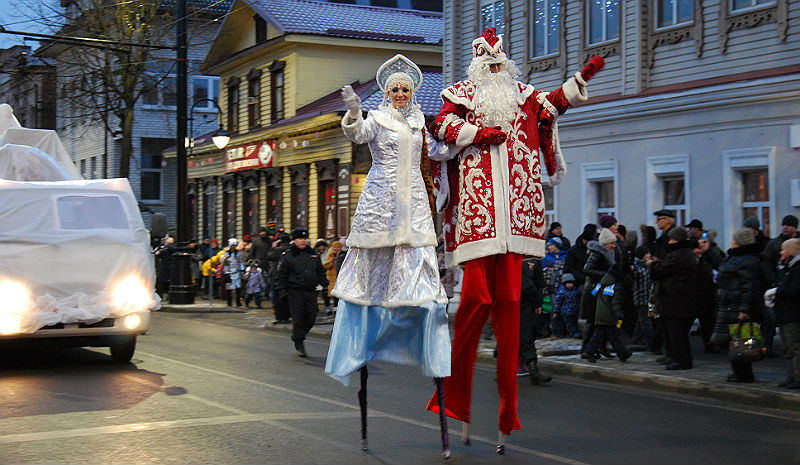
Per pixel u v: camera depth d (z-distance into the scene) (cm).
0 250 1109
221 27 3550
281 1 3350
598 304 1245
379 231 659
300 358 1336
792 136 1491
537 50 2161
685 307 1152
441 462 657
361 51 3222
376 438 744
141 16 3184
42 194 1177
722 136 1622
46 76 4506
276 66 3244
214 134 2562
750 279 1068
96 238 1159
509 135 673
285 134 3069
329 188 2889
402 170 661
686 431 809
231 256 2512
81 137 4725
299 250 1385
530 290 1120
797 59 1525
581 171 1955
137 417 819
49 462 642
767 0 1582
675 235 1162
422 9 4628
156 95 4438
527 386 1113
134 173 4431
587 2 1997
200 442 712
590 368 1188
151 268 1197
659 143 1756
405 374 1171
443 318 656
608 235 1255
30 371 1137
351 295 665
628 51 1864
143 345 1463
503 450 691
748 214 1598
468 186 670
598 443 746
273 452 682
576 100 679
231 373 1138
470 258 666
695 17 1714
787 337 999
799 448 737
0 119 1432
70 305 1124
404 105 677
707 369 1164
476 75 673
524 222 674
